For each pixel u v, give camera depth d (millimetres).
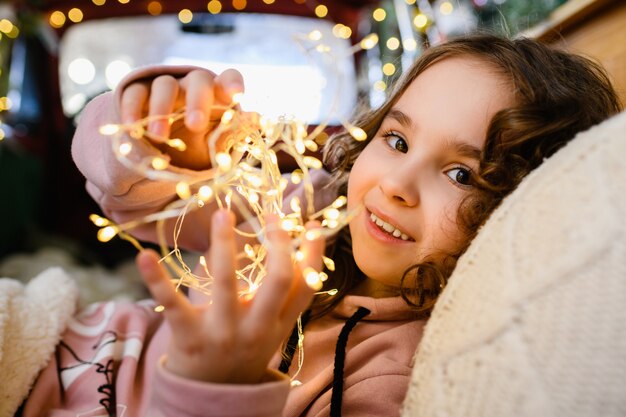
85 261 1561
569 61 533
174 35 1698
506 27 724
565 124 465
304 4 1667
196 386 297
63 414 466
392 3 1462
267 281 299
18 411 479
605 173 276
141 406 491
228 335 293
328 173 674
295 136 336
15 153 1555
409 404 324
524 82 458
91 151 453
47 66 1757
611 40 659
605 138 294
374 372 450
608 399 235
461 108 438
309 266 307
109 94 463
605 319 245
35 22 1632
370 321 505
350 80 1577
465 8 1184
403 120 454
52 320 511
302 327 524
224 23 1673
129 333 558
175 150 368
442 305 335
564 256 267
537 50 512
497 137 433
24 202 1602
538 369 254
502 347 271
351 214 331
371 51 1586
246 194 361
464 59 468
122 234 308
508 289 281
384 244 438
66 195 1799
